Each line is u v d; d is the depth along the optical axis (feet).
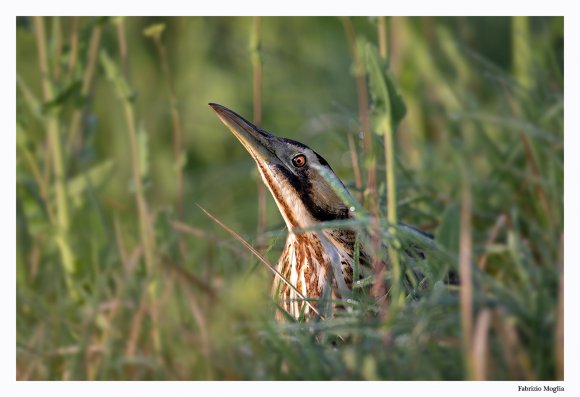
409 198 36.32
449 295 27.17
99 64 38.45
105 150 53.16
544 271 30.22
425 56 47.21
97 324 31.65
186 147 53.78
